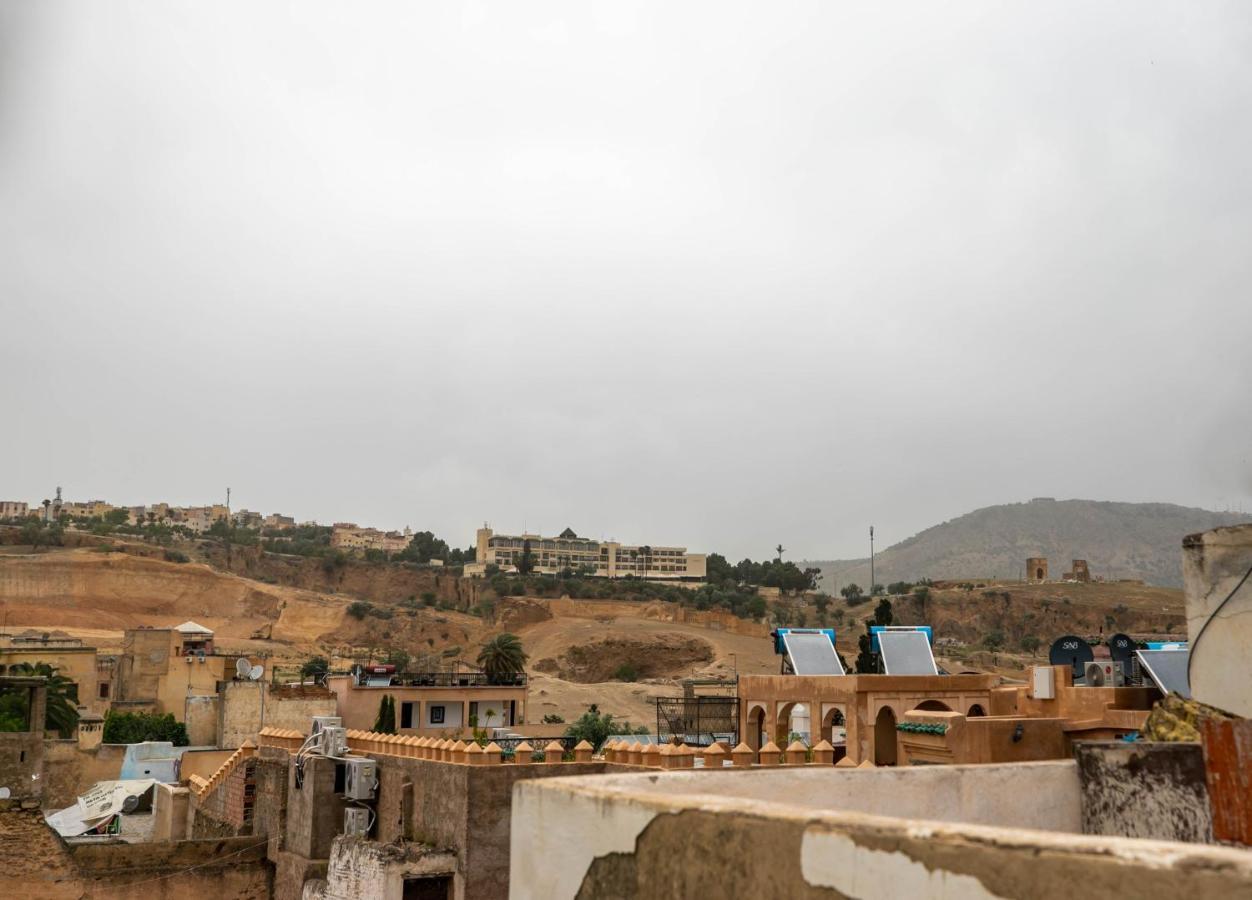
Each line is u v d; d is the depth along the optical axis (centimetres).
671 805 635
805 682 2791
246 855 2420
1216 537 1206
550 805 743
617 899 665
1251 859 398
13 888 2253
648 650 17450
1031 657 16975
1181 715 1195
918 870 490
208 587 19600
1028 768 877
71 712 7200
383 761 2131
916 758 1855
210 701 6838
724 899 586
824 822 540
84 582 18488
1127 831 859
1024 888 449
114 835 3856
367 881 1869
